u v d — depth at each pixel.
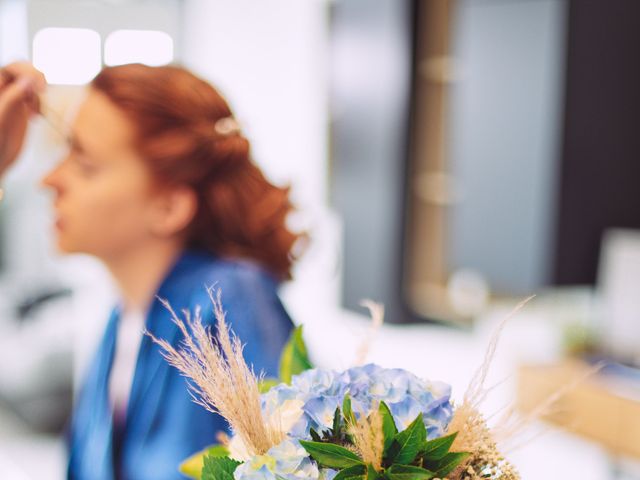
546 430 0.69
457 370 3.69
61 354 4.19
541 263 3.39
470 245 3.85
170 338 1.24
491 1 3.63
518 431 0.66
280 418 0.63
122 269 1.32
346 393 0.62
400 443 0.59
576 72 3.29
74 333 4.22
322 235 4.81
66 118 1.23
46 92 1.04
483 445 0.63
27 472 3.61
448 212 4.19
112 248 1.29
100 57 2.86
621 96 3.38
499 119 3.61
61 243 1.29
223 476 0.63
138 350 1.27
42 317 4.44
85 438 1.39
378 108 4.41
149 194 1.27
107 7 3.43
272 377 1.18
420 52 4.23
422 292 4.34
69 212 1.26
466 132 3.86
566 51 3.27
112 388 1.37
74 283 4.48
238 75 4.91
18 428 4.19
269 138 4.90
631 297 3.29
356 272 4.65
